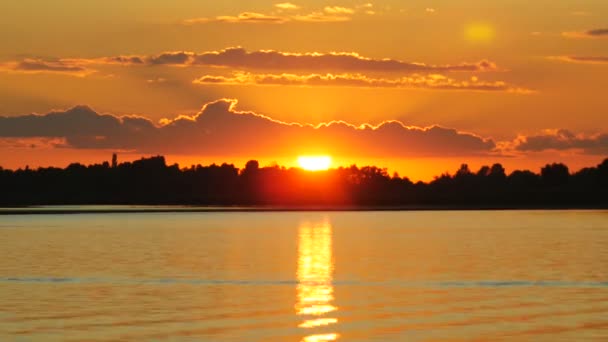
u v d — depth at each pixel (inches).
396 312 2800.2
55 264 4392.2
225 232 7859.3
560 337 2385.6
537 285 3476.9
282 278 3747.5
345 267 4252.0
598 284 3503.9
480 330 2484.0
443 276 3811.5
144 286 3459.6
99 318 2689.5
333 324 2586.1
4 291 3302.2
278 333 2452.0
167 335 2422.5
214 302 3014.3
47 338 2378.2
